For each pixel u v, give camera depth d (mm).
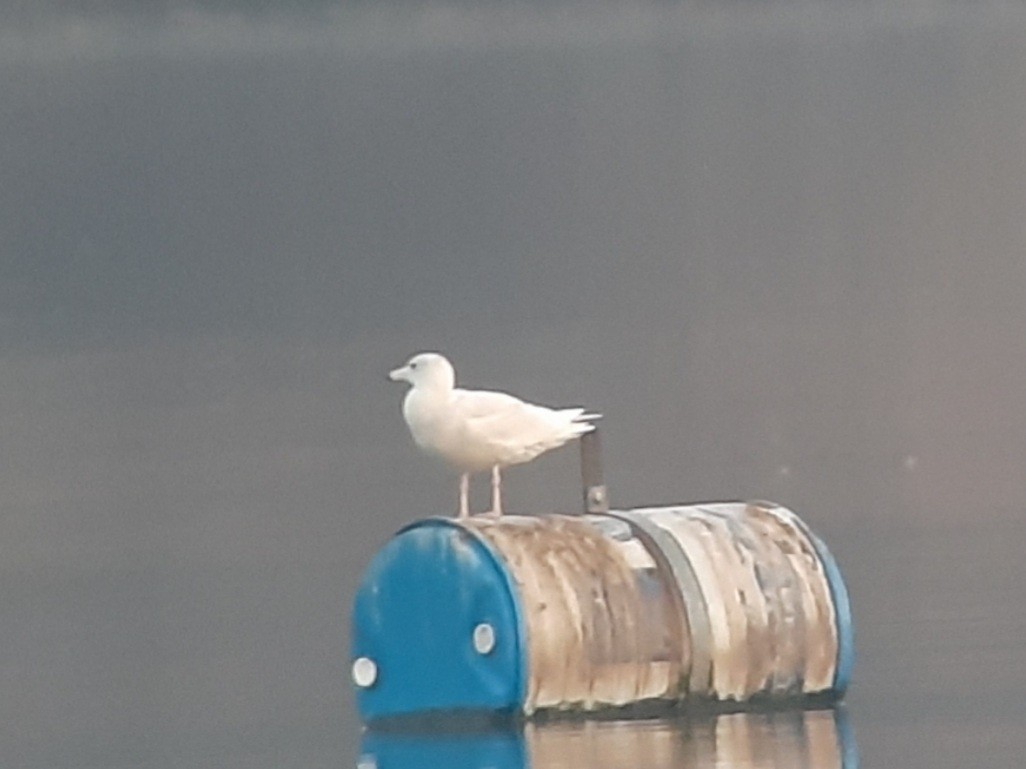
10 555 21562
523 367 30859
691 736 14406
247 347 33875
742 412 27297
